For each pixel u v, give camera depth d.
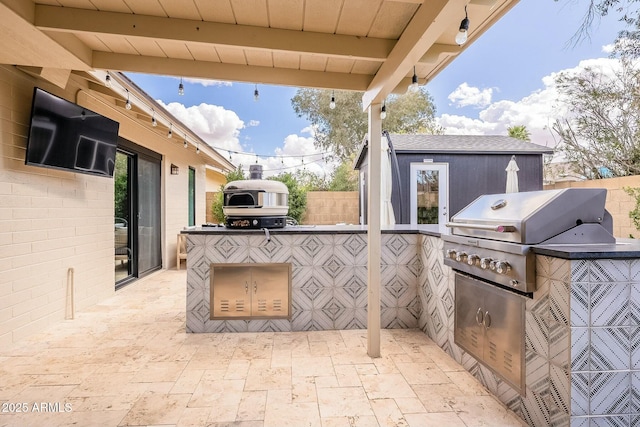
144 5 2.07
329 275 3.56
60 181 3.72
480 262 2.24
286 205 3.79
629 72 8.59
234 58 2.67
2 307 2.93
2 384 2.37
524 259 1.87
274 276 3.52
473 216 2.51
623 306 1.65
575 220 1.91
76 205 4.01
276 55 2.61
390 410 2.09
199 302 3.46
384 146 4.66
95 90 4.17
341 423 1.96
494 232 2.15
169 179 7.15
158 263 6.84
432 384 2.41
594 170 9.54
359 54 2.43
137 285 5.51
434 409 2.10
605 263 1.64
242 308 3.50
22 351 2.93
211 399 2.19
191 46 2.48
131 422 1.95
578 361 1.63
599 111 9.25
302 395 2.25
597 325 1.63
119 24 2.15
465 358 2.65
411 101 15.63
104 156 4.23
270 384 2.39
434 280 3.24
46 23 2.07
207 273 3.47
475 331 2.49
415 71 2.86
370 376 2.53
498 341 2.21
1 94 2.96
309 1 2.01
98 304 4.43
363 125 15.80
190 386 2.36
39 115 3.19
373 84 2.83
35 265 3.33
